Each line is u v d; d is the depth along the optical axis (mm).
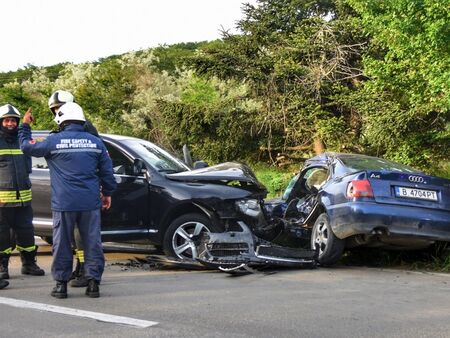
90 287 5500
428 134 13867
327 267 7320
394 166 7824
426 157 13922
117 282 6281
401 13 9883
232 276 6668
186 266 7172
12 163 6422
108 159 5797
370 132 15820
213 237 7004
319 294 5664
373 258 7867
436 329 4480
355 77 21016
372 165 7695
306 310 5016
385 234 6816
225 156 25094
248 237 7055
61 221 5488
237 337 4223
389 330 4438
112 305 5191
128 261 7848
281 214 8539
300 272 6922
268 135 23297
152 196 7609
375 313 4941
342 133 20078
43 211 8047
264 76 21859
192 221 7453
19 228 6625
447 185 7055
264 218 7816
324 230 7305
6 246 6391
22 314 4879
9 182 6371
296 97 21344
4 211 6367
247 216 7559
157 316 4805
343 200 6980
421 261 7578
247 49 23594
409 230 6766
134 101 31156
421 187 6945
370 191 6840
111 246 8648
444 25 9047
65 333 4324
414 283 6281
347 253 8016
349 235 6914
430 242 6996
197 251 7383
